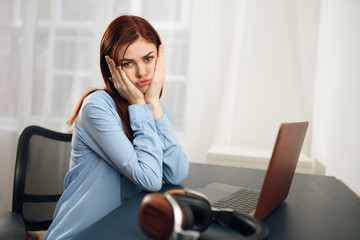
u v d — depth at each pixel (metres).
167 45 2.59
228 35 2.48
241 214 0.69
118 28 1.13
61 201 1.11
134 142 1.11
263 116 2.45
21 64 2.82
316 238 0.76
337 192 1.20
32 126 1.42
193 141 2.57
